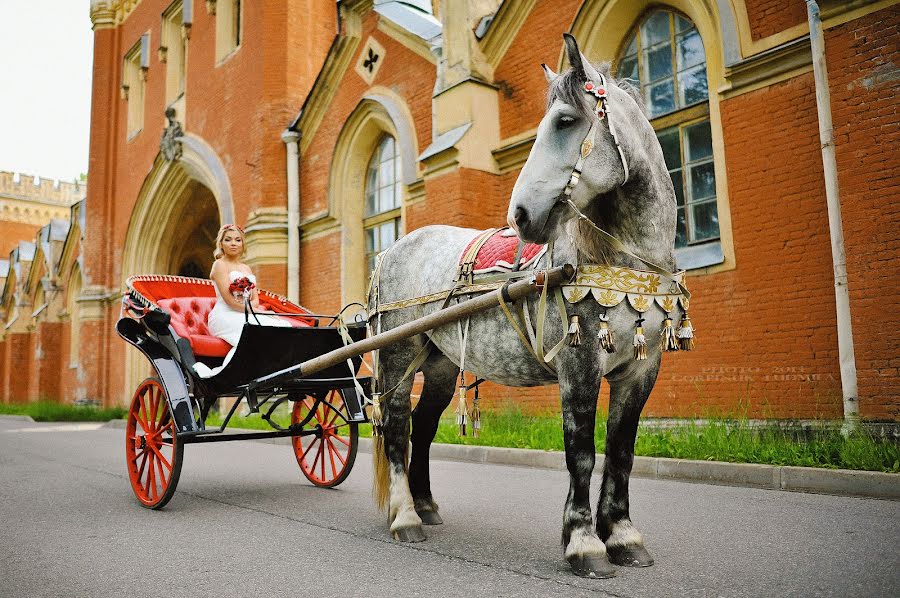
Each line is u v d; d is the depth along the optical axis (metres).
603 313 3.25
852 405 6.66
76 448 10.87
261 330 5.10
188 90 20.97
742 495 5.34
